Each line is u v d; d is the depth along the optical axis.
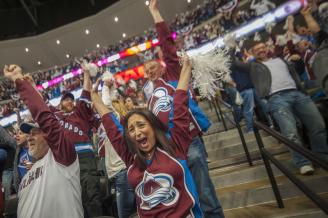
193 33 15.70
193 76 1.91
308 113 3.15
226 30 13.45
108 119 1.98
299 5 10.91
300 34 5.03
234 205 3.10
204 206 2.23
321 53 2.27
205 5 15.94
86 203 2.87
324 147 3.06
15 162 3.13
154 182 1.59
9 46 20.89
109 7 19.88
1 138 3.18
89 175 2.92
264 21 12.23
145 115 1.75
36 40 21.20
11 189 3.72
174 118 1.79
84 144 2.95
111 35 21.11
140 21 20.23
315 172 3.06
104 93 3.25
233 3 14.08
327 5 2.60
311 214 2.43
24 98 1.88
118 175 2.92
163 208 1.54
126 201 2.90
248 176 3.47
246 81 4.52
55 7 21.72
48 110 1.88
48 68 22.20
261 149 2.83
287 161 3.37
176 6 19.06
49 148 1.91
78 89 17.00
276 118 3.22
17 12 21.59
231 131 4.84
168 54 2.31
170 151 1.66
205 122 2.42
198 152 2.30
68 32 21.09
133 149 1.73
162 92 2.23
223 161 4.08
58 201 1.75
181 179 1.60
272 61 3.45
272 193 2.99
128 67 17.61
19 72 1.93
